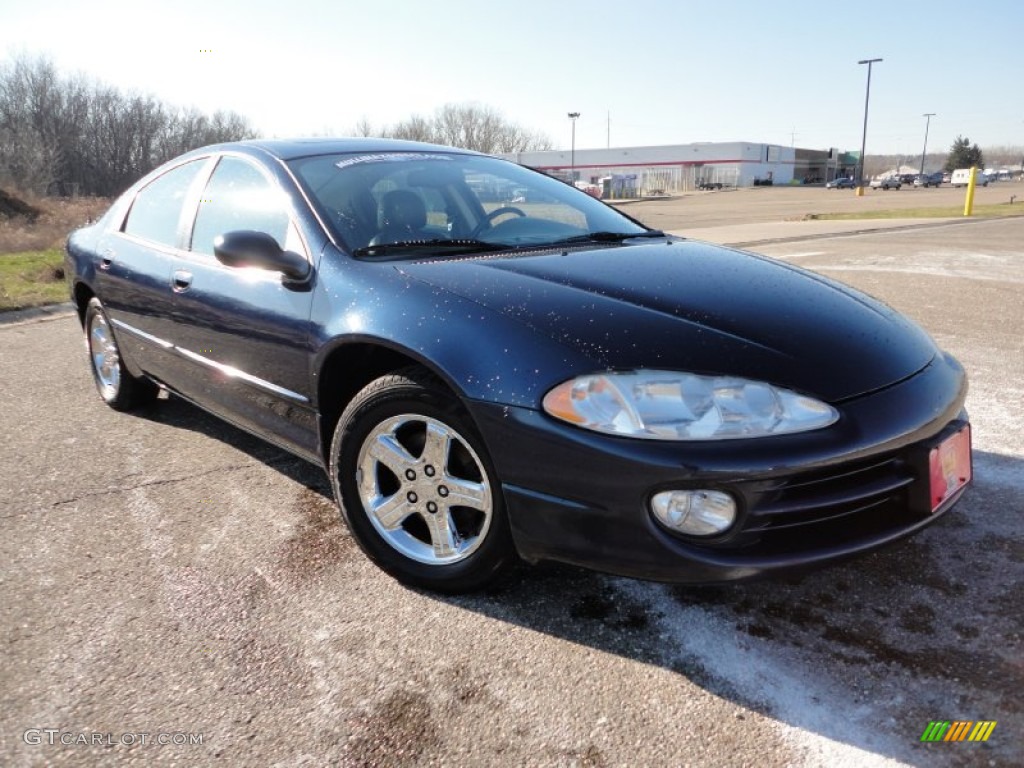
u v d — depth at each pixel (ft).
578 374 6.12
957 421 7.16
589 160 257.14
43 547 8.58
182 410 13.57
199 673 6.38
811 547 6.15
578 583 7.65
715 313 6.83
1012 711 5.67
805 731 5.57
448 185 9.85
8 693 6.16
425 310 7.01
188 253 10.26
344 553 8.34
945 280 25.41
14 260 41.11
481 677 6.27
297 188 8.96
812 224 57.47
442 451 7.04
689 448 5.82
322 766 5.37
